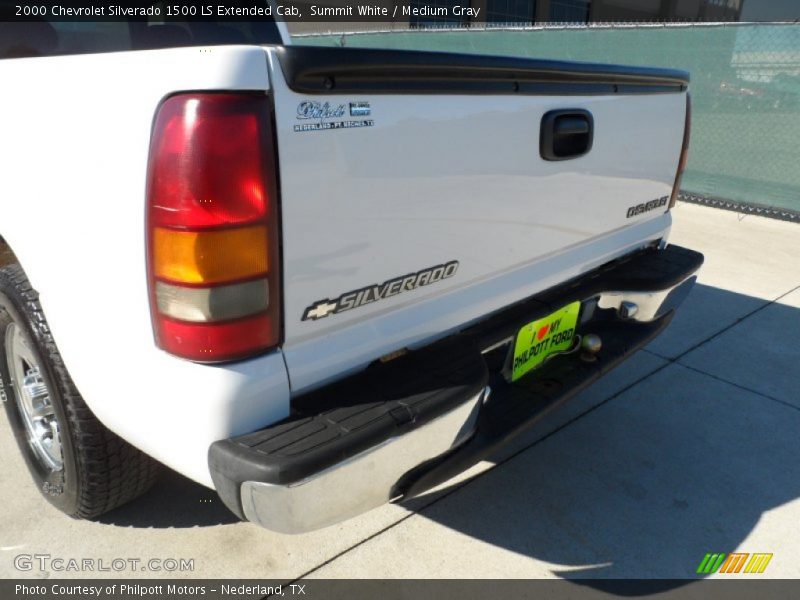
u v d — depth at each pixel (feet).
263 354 5.24
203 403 5.06
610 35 27.89
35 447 8.00
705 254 19.10
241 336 5.03
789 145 23.47
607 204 8.46
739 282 16.72
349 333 5.81
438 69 5.66
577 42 29.01
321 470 4.99
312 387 5.63
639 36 27.17
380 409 5.52
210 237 4.74
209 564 7.20
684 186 26.81
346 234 5.40
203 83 4.59
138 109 4.90
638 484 8.84
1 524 7.70
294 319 5.30
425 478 5.94
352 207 5.36
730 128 25.00
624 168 8.52
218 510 8.00
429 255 6.20
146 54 5.02
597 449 9.58
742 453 9.63
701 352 12.77
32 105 6.01
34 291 6.74
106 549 7.36
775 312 14.78
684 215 23.98
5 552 7.27
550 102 6.99
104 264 5.42
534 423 7.19
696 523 8.17
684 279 9.36
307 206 5.07
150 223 4.87
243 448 5.04
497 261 7.06
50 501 7.80
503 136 6.52
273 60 4.70
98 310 5.65
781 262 18.48
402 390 5.81
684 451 9.62
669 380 11.66
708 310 14.82
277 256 5.02
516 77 6.46
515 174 6.82
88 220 5.46
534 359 7.91
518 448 9.57
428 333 6.52
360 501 5.49
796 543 7.91
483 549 7.59
